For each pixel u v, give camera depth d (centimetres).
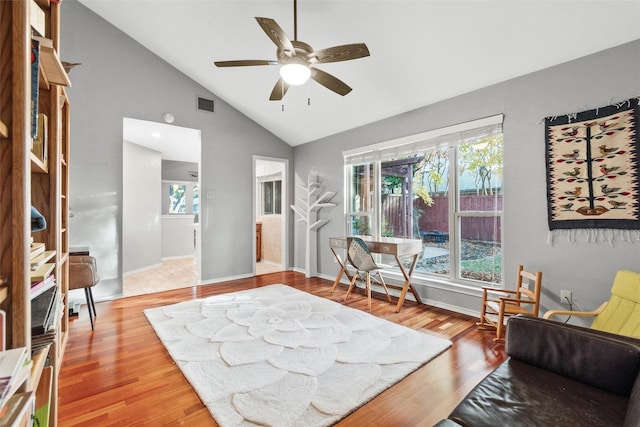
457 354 228
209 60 386
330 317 304
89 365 211
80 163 353
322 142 501
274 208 630
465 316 313
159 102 409
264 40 326
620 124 223
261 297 376
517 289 266
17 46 81
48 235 161
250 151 504
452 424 97
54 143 163
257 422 152
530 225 273
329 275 493
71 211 346
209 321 291
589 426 101
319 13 268
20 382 69
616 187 225
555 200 256
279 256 607
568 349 132
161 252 630
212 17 316
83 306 342
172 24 345
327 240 495
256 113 485
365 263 347
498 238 307
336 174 477
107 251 371
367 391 178
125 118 383
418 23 252
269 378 191
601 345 125
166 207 705
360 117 412
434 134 345
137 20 356
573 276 248
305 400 170
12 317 82
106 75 369
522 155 277
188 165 741
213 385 184
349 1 249
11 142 82
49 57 119
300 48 206
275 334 260
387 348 234
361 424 154
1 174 82
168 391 181
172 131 449
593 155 236
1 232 82
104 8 352
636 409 93
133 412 162
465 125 317
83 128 354
